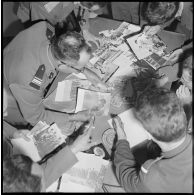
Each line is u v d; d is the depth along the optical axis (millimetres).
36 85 1952
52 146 1875
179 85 1983
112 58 2105
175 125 1437
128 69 2062
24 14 2502
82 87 2023
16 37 2047
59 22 2396
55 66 1956
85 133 1861
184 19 2309
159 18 2123
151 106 1476
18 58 1946
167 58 2082
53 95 2025
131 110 1912
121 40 2168
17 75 1924
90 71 2055
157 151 1812
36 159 1841
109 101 1966
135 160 1740
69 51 1768
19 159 1582
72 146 1829
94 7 2275
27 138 1910
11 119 2098
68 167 1785
